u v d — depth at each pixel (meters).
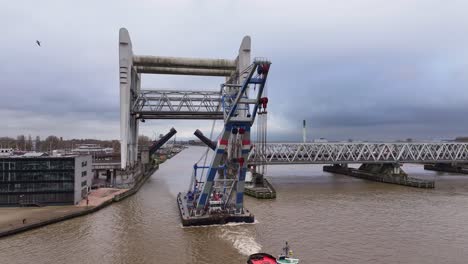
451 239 41.88
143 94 97.69
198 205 49.56
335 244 39.88
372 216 53.34
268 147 98.19
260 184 78.69
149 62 96.06
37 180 56.09
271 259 33.50
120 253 36.66
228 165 52.94
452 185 90.19
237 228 46.25
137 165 97.25
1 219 46.97
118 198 65.56
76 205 57.00
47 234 43.00
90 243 39.81
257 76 42.50
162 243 40.00
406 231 45.19
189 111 98.44
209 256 35.94
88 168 67.75
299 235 43.22
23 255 35.72
